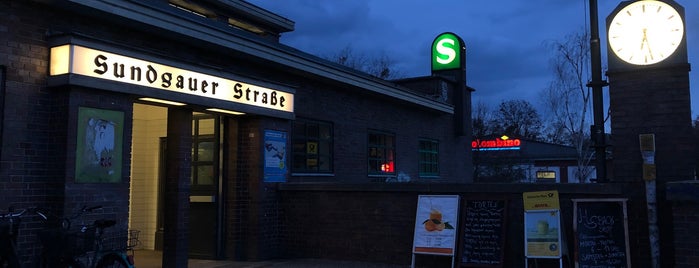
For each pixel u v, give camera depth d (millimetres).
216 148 11109
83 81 7621
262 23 17953
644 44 8211
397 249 10094
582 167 23172
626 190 8266
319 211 10969
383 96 15312
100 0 8055
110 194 8055
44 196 7633
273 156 11227
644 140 8039
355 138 14547
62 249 6754
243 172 10992
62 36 7648
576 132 22859
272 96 11109
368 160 15070
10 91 7359
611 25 8445
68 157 7551
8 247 6707
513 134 66500
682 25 8039
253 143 10945
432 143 18516
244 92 10406
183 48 9891
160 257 11312
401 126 16719
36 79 7641
